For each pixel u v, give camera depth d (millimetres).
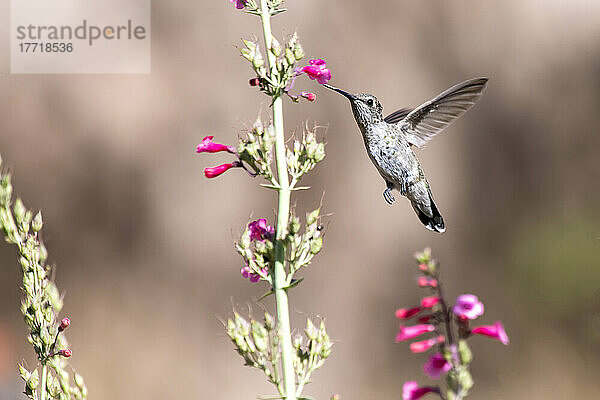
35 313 4090
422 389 3182
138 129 18203
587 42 19203
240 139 4414
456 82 18906
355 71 18297
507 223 18766
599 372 15602
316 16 18203
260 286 17781
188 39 18188
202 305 17688
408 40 18641
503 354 16266
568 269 16984
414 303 17734
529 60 19281
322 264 17750
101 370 16234
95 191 18109
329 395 16203
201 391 16078
